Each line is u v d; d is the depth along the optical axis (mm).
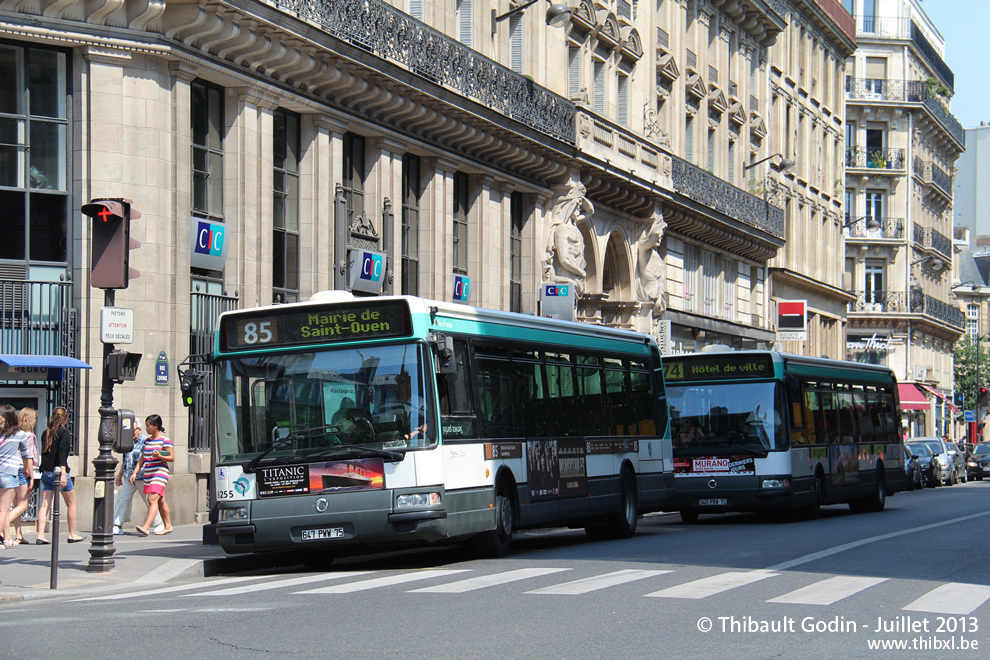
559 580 13531
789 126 59469
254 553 16578
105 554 15102
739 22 51188
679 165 42156
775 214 52219
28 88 20703
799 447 25531
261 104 23703
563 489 18938
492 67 30406
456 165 30547
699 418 25531
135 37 21000
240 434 15656
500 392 17406
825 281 65000
